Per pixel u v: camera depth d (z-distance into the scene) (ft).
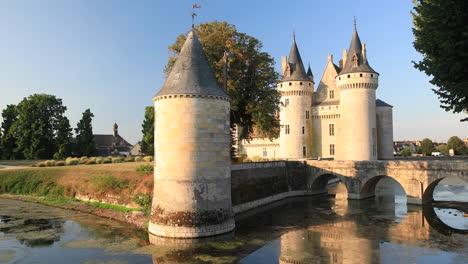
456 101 48.85
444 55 46.55
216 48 99.35
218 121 62.59
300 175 126.11
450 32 45.68
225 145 63.93
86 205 92.58
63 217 81.92
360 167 113.19
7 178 123.34
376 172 109.60
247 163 97.50
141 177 88.63
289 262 49.60
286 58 211.00
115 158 156.66
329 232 68.54
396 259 51.67
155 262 48.93
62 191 105.70
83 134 209.56
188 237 58.49
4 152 197.98
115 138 368.07
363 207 98.73
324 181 133.69
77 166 131.75
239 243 59.16
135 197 81.92
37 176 120.06
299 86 186.19
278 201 112.16
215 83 64.75
